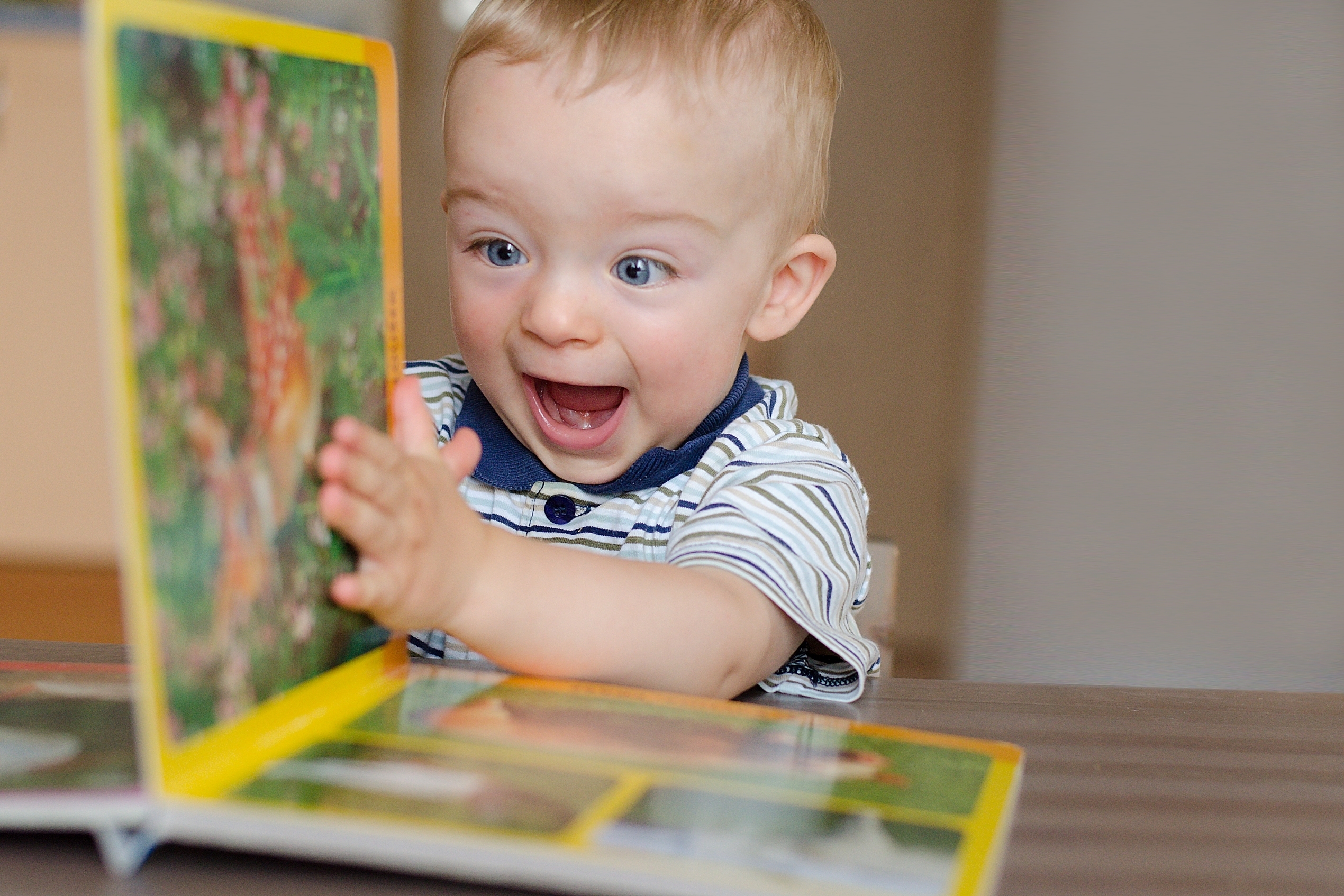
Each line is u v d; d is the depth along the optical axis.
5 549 3.20
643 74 0.78
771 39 0.83
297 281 0.46
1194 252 2.95
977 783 0.43
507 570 0.56
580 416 0.87
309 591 0.46
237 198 0.42
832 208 3.40
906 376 3.32
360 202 0.52
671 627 0.61
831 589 0.74
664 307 0.81
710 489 0.82
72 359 3.16
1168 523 2.95
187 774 0.36
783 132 0.84
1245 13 2.92
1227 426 2.92
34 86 3.07
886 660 0.90
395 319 0.55
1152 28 3.01
